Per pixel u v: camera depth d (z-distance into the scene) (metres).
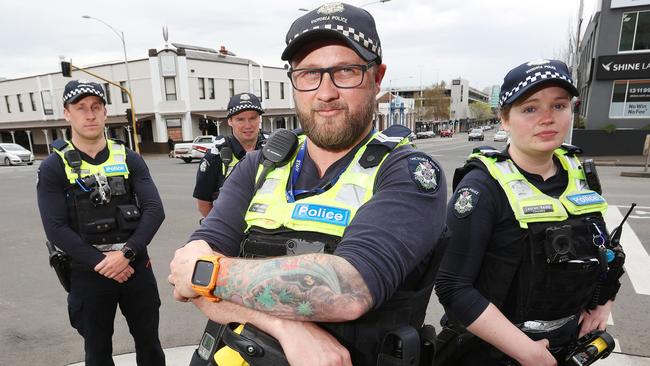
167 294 3.64
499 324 1.27
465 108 86.88
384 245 0.87
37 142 33.84
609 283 1.42
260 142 3.09
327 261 0.85
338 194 1.00
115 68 27.62
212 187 2.96
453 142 37.75
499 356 1.35
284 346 0.85
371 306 0.84
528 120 1.36
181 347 2.80
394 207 0.92
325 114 1.04
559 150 1.53
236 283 0.91
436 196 0.99
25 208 8.34
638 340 2.76
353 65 1.03
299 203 1.02
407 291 0.99
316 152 1.11
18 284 4.02
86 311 2.11
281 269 0.87
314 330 0.86
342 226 0.95
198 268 0.98
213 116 27.31
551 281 1.28
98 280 2.10
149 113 27.00
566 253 1.26
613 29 16.19
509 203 1.32
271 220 1.03
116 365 2.58
